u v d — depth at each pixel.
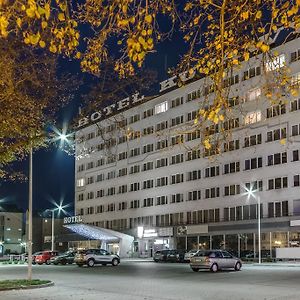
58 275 33.72
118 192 91.44
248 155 66.75
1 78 14.27
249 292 21.42
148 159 84.31
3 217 115.50
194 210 74.69
